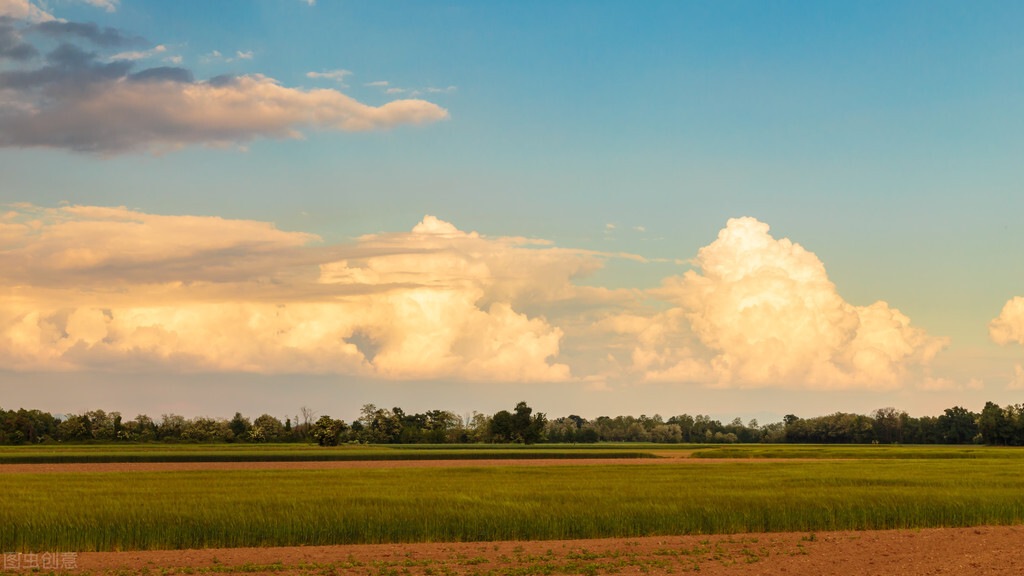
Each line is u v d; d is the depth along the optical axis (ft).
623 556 97.81
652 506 126.93
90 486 170.40
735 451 417.90
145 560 95.40
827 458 364.79
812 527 123.54
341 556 97.96
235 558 96.68
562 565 91.86
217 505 125.70
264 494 147.64
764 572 89.15
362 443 652.07
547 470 239.91
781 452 413.18
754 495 142.82
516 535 114.32
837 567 91.71
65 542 103.40
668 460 347.56
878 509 127.34
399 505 127.24
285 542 107.86
